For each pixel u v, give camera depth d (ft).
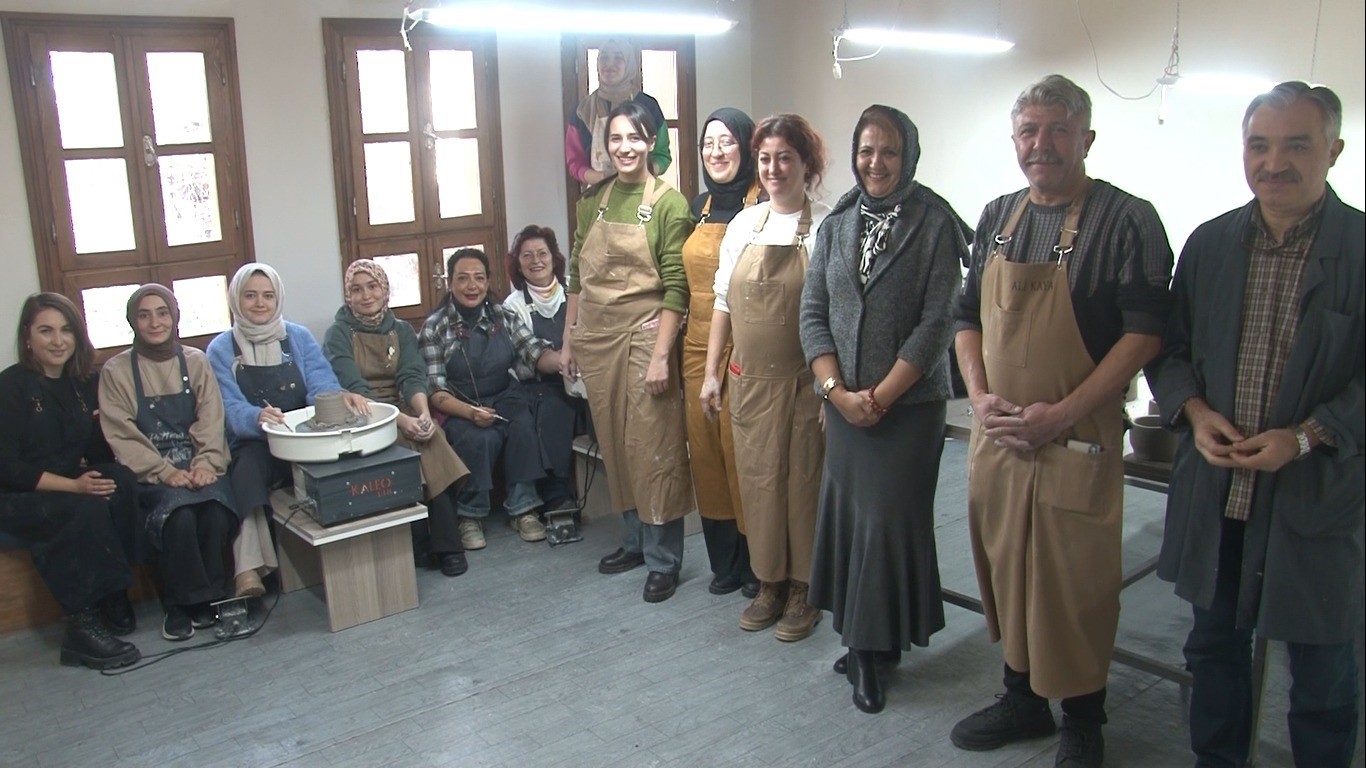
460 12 10.21
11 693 10.01
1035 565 7.72
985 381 8.07
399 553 11.43
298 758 8.75
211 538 11.00
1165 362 7.43
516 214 16.29
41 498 10.48
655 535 11.62
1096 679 7.78
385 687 9.89
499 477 14.52
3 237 12.17
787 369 9.86
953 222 8.59
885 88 17.89
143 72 12.77
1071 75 15.61
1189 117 14.51
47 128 12.24
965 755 8.45
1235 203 14.25
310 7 13.89
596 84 16.74
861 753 8.52
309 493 11.16
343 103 14.32
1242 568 7.05
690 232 11.19
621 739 8.84
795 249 9.68
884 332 8.58
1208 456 6.91
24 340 10.87
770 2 19.03
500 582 12.26
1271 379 6.82
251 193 13.82
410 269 15.37
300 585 12.32
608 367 11.59
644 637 10.74
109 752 8.95
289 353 12.35
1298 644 7.12
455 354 13.47
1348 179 13.17
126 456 11.03
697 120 18.67
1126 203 7.29
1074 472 7.51
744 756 8.53
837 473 8.98
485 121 15.65
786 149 9.62
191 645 10.91
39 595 11.44
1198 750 7.73
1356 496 6.62
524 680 9.93
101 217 12.82
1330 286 6.57
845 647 10.05
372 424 11.42
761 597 10.89
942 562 12.16
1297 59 13.34
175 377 11.40
